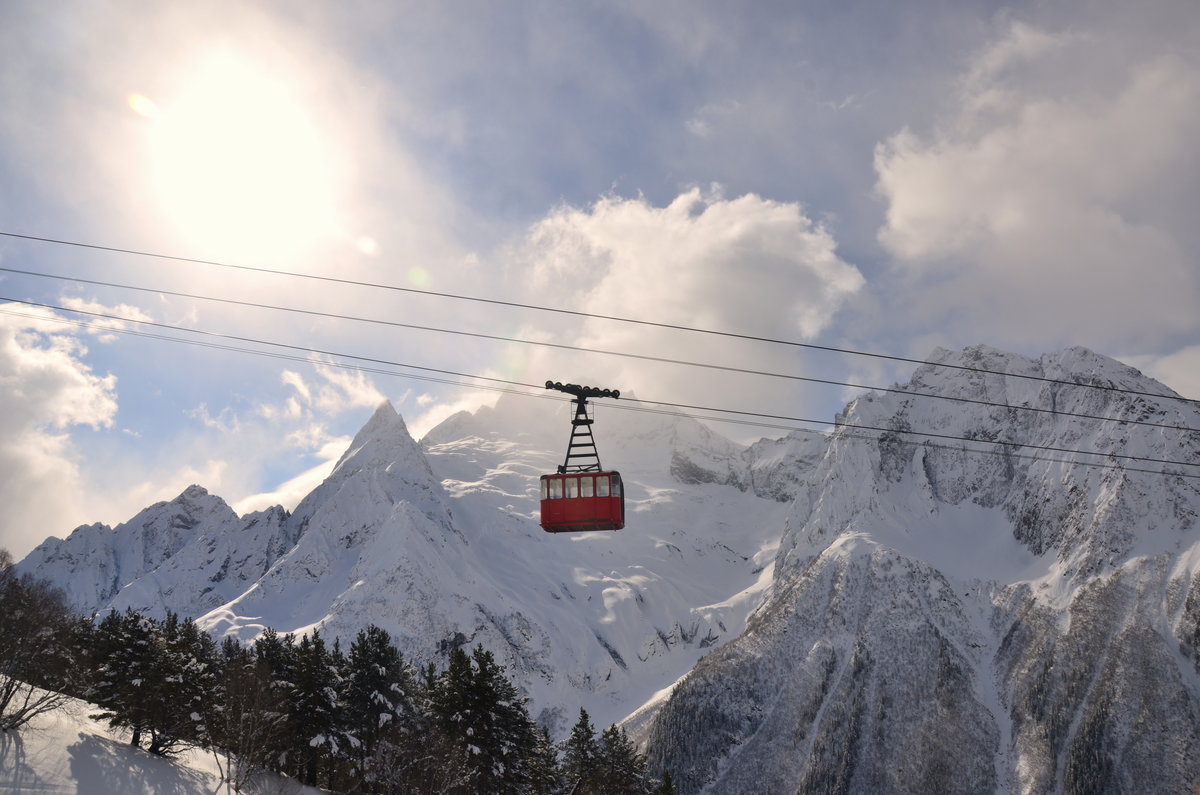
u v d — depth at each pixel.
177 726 96.06
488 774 91.75
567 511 55.28
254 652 120.56
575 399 56.81
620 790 109.88
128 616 98.50
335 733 95.44
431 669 108.25
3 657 87.75
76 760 86.12
